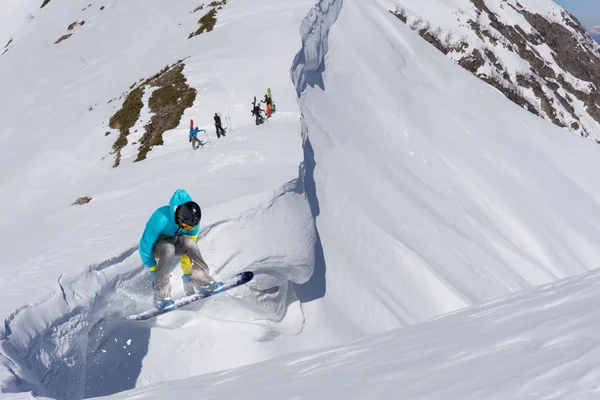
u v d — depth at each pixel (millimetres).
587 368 3836
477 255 25297
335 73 32812
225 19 34469
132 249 12141
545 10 98875
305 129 21703
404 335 6641
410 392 4320
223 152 17594
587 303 5562
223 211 13633
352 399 4500
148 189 16219
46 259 11758
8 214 23016
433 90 38375
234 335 14047
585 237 33375
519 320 5648
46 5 71312
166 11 46938
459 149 34500
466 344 5254
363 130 30766
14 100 43312
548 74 89312
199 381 6754
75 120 34156
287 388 5293
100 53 45438
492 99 40781
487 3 92562
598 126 86000
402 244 22141
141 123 24469
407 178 29219
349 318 17484
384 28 40750
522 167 36094
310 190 21141
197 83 24906
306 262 15086
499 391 3867
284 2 33781
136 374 12367
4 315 9312
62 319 10164
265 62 25453
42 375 9453
